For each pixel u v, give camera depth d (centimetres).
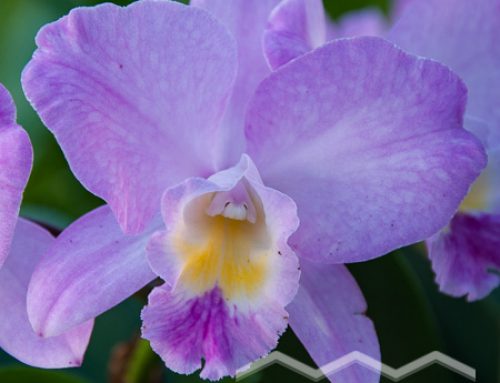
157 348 35
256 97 36
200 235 37
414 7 39
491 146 40
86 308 36
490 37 39
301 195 37
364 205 36
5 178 34
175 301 36
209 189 36
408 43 39
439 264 39
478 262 39
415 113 35
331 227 37
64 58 34
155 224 37
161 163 36
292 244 37
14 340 37
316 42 38
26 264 37
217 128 37
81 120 35
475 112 40
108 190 35
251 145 36
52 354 37
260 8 37
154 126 36
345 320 37
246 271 37
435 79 35
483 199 40
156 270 36
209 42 35
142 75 35
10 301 37
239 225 38
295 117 36
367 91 35
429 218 36
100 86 35
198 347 36
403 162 36
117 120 35
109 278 36
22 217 39
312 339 37
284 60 35
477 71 40
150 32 35
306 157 36
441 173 36
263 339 36
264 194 36
